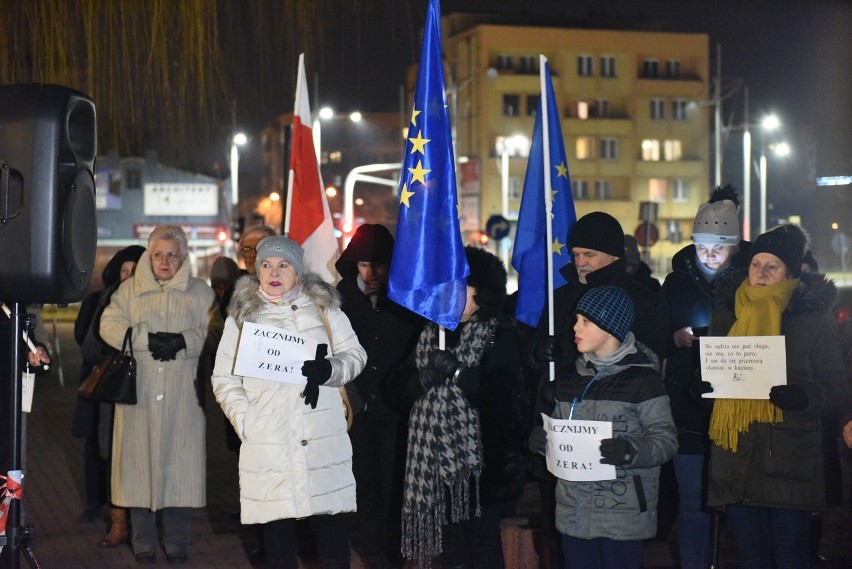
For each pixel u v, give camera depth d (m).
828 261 52.34
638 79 70.88
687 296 6.23
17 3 10.80
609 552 5.02
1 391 5.71
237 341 5.68
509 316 6.07
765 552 5.44
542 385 5.53
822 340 5.24
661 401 5.00
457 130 54.56
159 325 7.20
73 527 8.27
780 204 66.38
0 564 5.41
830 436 6.44
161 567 7.11
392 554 6.77
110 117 11.22
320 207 7.78
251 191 93.38
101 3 10.89
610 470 4.91
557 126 6.55
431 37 5.74
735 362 5.29
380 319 6.85
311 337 5.65
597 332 5.04
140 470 7.11
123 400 6.95
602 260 5.89
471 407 5.75
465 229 53.47
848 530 6.68
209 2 11.07
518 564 6.30
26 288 4.85
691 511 5.98
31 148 4.80
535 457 5.56
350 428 6.72
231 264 8.78
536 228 6.52
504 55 68.69
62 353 23.23
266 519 5.53
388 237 6.93
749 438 5.27
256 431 5.59
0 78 10.82
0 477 5.32
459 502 5.64
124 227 66.06
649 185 71.56
